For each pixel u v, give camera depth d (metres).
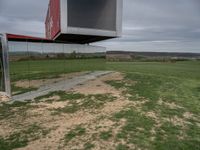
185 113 6.23
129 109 6.32
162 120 5.47
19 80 8.55
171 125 5.15
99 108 6.48
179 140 4.33
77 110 6.33
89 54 17.22
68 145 4.04
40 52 10.23
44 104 7.05
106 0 11.01
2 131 4.77
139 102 7.20
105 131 4.67
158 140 4.28
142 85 10.73
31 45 9.48
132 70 21.92
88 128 4.86
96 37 13.13
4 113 6.08
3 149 3.91
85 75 15.05
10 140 4.30
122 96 8.07
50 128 4.91
